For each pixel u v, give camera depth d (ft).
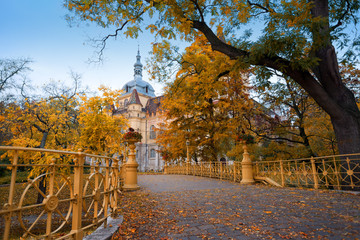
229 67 33.35
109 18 28.94
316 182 24.45
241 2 32.09
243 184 33.71
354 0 28.50
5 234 6.02
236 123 51.06
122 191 28.76
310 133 51.39
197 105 56.54
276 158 47.73
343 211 14.24
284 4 25.04
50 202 7.52
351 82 48.01
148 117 200.54
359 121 26.23
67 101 54.24
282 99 47.88
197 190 27.99
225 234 11.34
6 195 45.60
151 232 12.03
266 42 23.68
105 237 10.20
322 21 22.35
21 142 37.81
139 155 190.80
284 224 12.38
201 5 31.48
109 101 43.91
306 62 23.16
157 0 24.09
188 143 61.41
